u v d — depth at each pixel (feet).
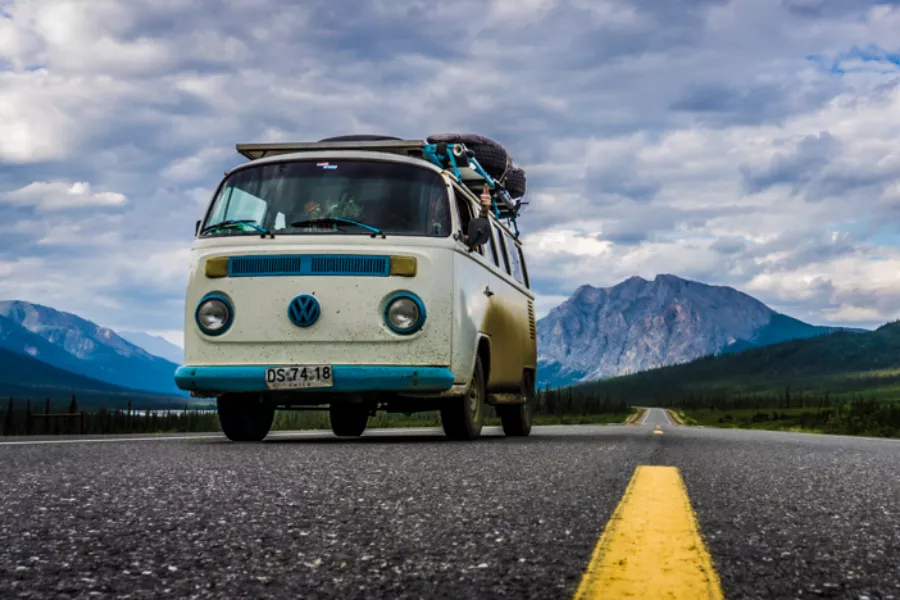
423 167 24.62
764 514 8.35
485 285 26.76
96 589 5.00
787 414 618.03
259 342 22.79
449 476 11.43
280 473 11.64
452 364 23.12
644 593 4.84
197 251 23.73
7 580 5.19
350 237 22.98
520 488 10.09
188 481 10.57
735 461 15.11
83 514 7.83
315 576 5.36
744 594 4.96
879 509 8.96
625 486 10.38
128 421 160.04
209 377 22.86
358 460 14.01
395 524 7.36
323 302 22.61
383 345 22.58
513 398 30.42
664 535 6.80
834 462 15.79
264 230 23.47
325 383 22.44
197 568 5.58
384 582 5.20
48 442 21.47
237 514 7.88
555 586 5.08
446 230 23.72
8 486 9.97
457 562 5.77
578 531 7.02
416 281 22.81
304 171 24.40
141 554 6.01
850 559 6.09
